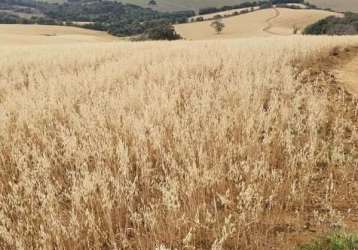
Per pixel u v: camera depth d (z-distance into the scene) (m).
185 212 5.62
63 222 5.60
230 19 153.00
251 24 140.25
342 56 23.73
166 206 5.96
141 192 6.41
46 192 6.42
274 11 160.75
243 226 5.32
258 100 9.56
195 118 7.99
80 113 9.31
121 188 5.83
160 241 5.32
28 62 20.84
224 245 5.30
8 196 5.73
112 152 6.88
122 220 5.87
